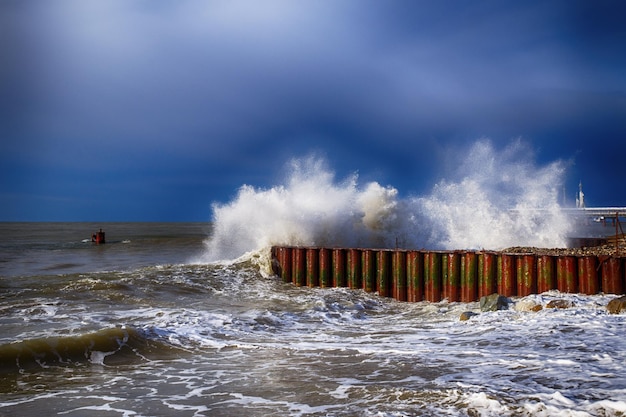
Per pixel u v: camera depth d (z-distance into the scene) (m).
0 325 10.98
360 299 15.00
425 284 14.96
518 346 9.18
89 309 12.81
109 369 8.33
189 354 9.23
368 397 6.70
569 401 6.14
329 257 16.50
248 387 7.32
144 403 6.77
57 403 6.80
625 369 7.50
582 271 13.52
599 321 10.70
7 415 6.38
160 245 40.41
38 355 8.60
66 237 53.78
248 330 11.14
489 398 6.31
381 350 9.21
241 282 17.02
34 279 16.19
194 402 6.76
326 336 10.74
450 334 10.63
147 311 12.71
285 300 14.91
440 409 6.16
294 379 7.60
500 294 13.58
